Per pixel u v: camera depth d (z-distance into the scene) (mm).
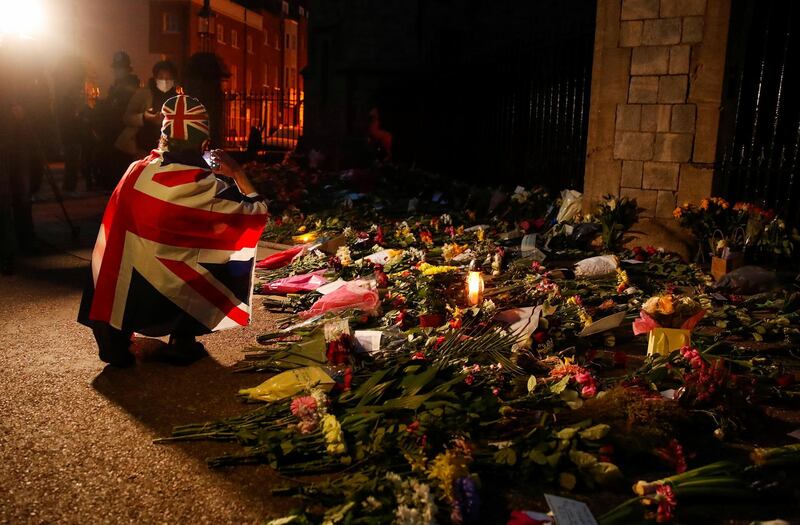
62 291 6332
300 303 5723
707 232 7250
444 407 3396
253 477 3080
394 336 4539
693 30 7355
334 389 3807
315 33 21422
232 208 4191
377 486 2793
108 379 4207
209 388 4074
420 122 15641
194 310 4273
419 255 6770
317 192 12203
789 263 6828
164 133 4195
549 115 10539
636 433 3254
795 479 3062
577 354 4402
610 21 7793
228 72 18422
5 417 3666
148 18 45938
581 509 2779
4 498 2908
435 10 20578
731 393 3561
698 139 7477
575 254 7520
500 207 9789
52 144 10383
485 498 2914
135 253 4137
